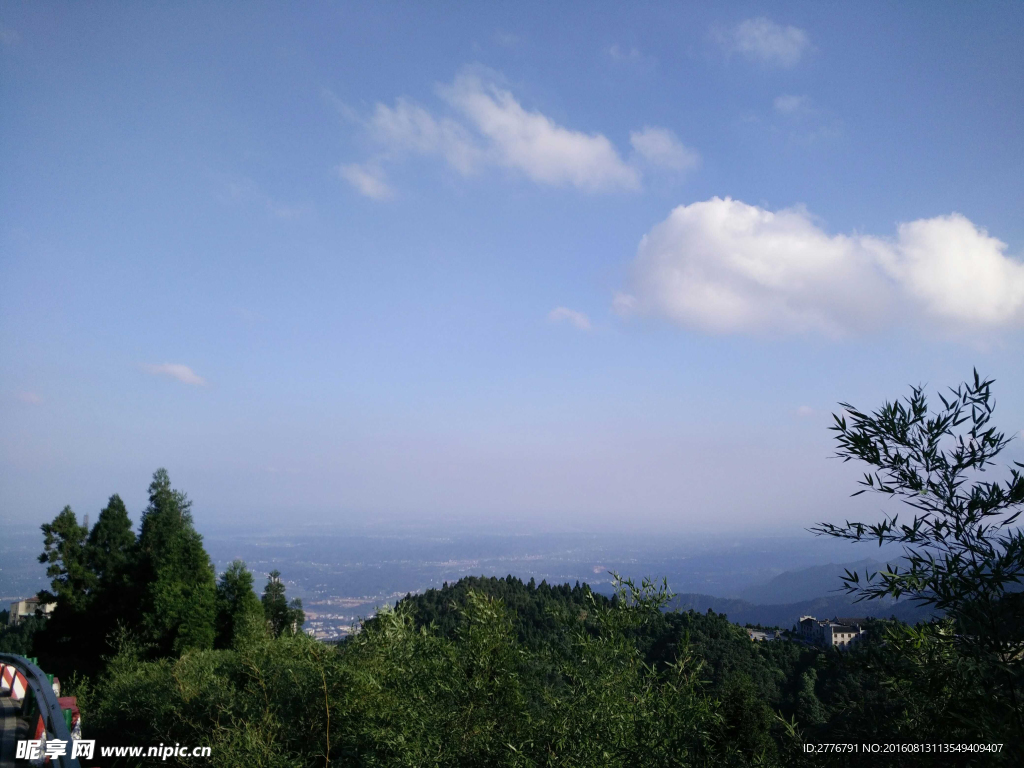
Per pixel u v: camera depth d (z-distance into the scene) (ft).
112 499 92.63
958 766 9.47
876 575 10.36
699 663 15.52
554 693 15.93
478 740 15.49
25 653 82.89
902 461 10.64
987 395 10.18
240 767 19.77
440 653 17.97
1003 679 9.16
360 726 19.97
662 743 13.24
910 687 10.66
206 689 29.14
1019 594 9.07
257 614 69.56
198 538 79.05
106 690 40.11
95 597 83.51
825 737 11.26
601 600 16.98
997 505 9.59
